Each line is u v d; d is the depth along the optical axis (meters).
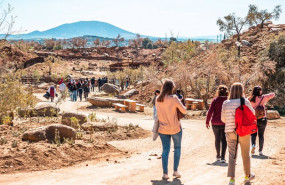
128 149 10.29
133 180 6.14
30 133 9.36
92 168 7.39
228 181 6.08
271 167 7.35
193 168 7.42
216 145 8.27
